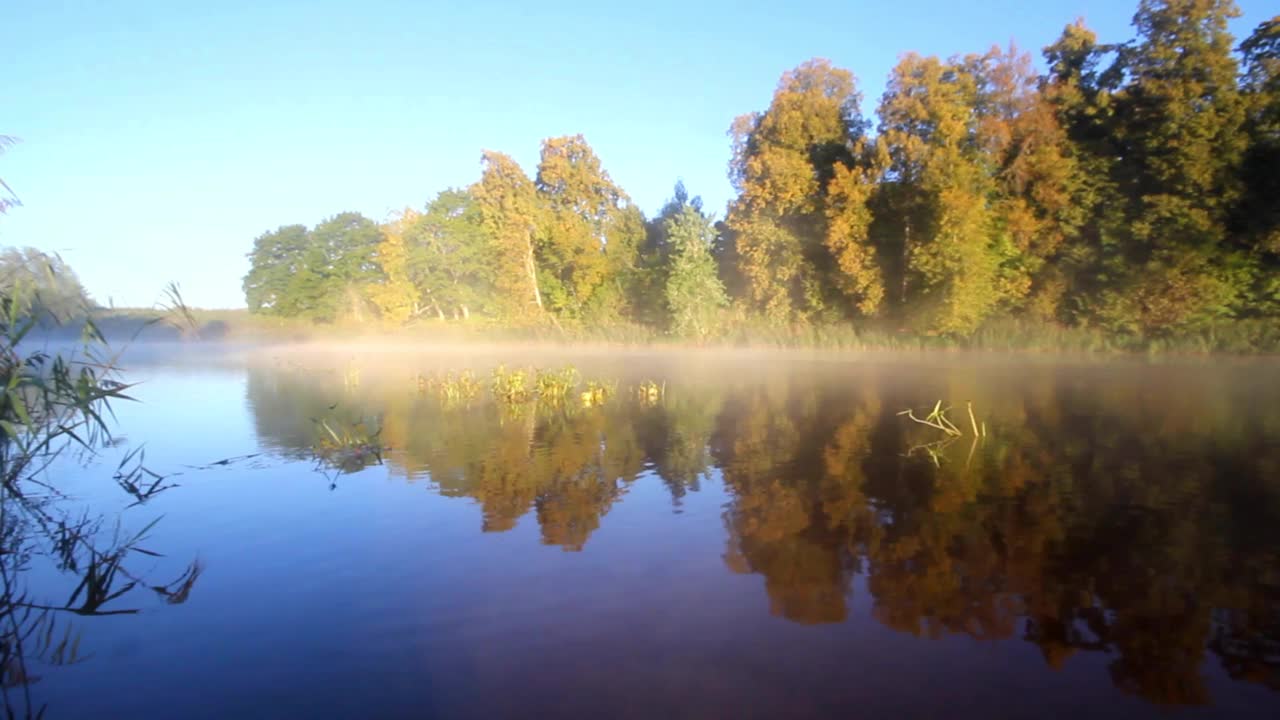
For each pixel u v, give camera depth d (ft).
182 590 20.29
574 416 48.39
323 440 40.98
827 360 96.12
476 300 167.63
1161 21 85.81
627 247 152.25
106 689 15.42
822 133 111.14
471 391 62.49
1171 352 82.84
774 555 21.95
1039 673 15.48
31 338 112.27
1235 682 15.07
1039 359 88.48
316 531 24.89
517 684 15.16
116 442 41.63
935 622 17.67
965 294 92.22
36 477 33.35
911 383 66.03
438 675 15.61
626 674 15.52
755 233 110.42
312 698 14.92
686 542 23.17
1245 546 22.04
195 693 15.17
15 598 20.08
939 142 94.07
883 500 27.14
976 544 22.56
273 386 71.67
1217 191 82.02
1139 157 89.10
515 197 148.46
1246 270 81.92
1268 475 29.89
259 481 31.78
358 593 19.77
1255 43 84.89
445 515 26.37
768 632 17.25
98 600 19.74
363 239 186.91
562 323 147.02
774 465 33.04
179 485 31.37
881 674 15.43
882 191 102.27
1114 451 34.71
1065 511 25.53
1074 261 93.35
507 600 19.13
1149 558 21.26
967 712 14.06
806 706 14.28
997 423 42.68
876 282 99.60
